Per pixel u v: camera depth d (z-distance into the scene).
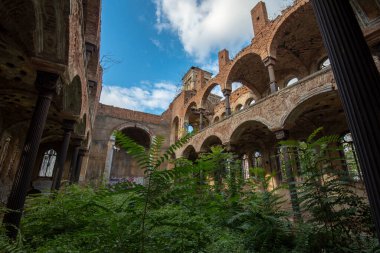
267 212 5.39
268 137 17.50
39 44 6.57
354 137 2.16
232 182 7.13
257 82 20.25
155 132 29.17
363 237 4.02
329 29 2.49
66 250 2.87
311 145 4.84
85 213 4.49
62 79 7.23
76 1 6.99
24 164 5.93
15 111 12.95
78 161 18.56
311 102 10.81
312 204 4.32
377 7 6.87
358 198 4.02
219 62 20.44
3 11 6.13
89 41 13.16
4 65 8.58
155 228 3.03
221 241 4.17
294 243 4.62
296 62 17.06
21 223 5.16
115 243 2.49
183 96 27.08
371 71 2.20
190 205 4.23
